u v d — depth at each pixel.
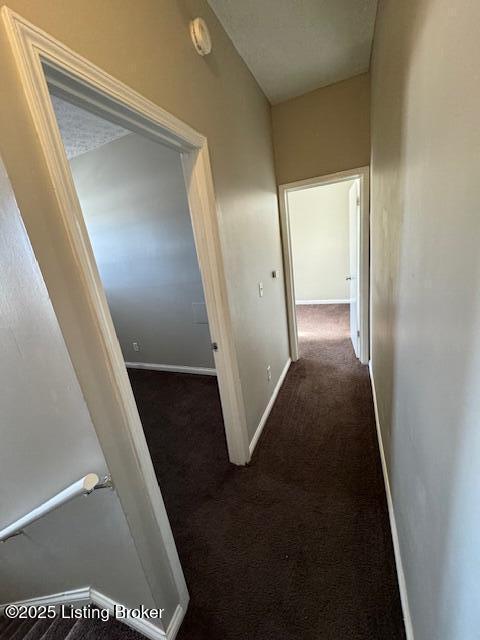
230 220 1.74
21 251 0.66
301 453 1.97
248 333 2.03
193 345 3.38
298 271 5.89
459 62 0.48
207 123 1.47
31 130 0.64
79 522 0.98
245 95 1.99
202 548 1.42
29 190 0.64
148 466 1.01
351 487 1.67
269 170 2.55
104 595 1.16
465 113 0.47
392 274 1.28
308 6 1.57
